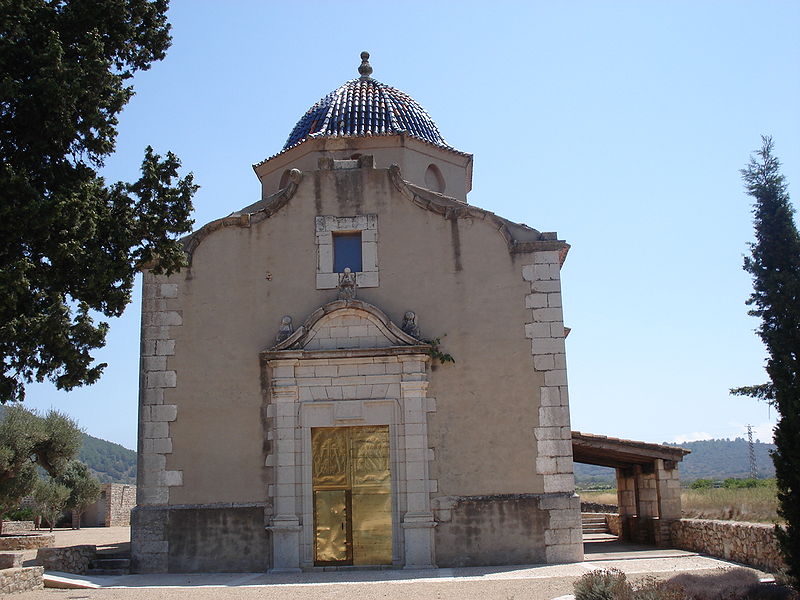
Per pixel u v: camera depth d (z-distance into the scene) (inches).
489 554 713.0
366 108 965.2
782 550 498.3
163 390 755.4
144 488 735.1
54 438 1396.4
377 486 733.9
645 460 928.3
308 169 908.0
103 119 564.7
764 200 536.4
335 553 724.0
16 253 534.0
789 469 495.8
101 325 548.1
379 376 745.0
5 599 572.1
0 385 520.7
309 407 742.5
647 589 465.1
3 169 522.0
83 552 724.0
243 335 767.1
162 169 604.7
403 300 769.6
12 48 539.2
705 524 756.0
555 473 727.1
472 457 732.0
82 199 549.3
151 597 561.3
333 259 784.9
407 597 535.5
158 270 627.8
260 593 566.9
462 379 748.0
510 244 773.9
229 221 786.8
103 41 601.6
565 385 744.3
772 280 516.4
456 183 948.6
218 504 730.2
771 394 526.6
